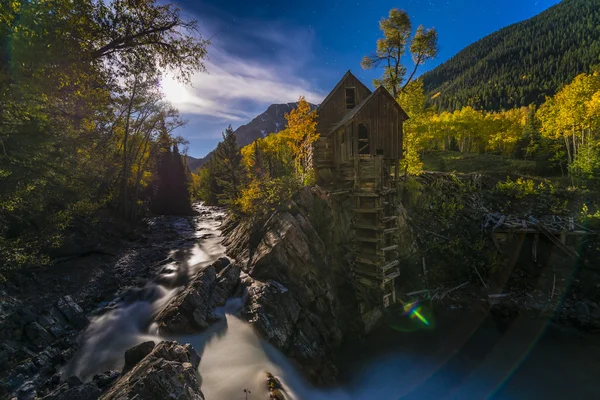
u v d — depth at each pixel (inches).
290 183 695.1
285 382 368.8
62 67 266.4
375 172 608.1
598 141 1192.8
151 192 1772.9
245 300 484.1
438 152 2126.0
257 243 628.1
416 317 632.4
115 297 534.3
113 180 999.0
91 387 279.1
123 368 322.7
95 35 289.0
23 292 458.3
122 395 218.1
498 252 786.8
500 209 930.7
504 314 638.5
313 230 601.6
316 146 797.9
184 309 435.2
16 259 441.4
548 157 1721.2
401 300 663.8
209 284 498.3
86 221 758.5
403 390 446.6
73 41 267.9
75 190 597.3
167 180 1769.2
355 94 844.6
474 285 735.1
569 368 490.9
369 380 462.0
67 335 407.5
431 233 834.8
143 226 1139.3
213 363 356.8
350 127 658.2
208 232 1138.0
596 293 661.3
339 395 416.2
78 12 261.1
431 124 2092.8
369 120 654.5
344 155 708.0
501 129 2058.3
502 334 583.2
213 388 315.6
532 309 649.6
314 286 540.7
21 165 316.5
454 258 780.0
